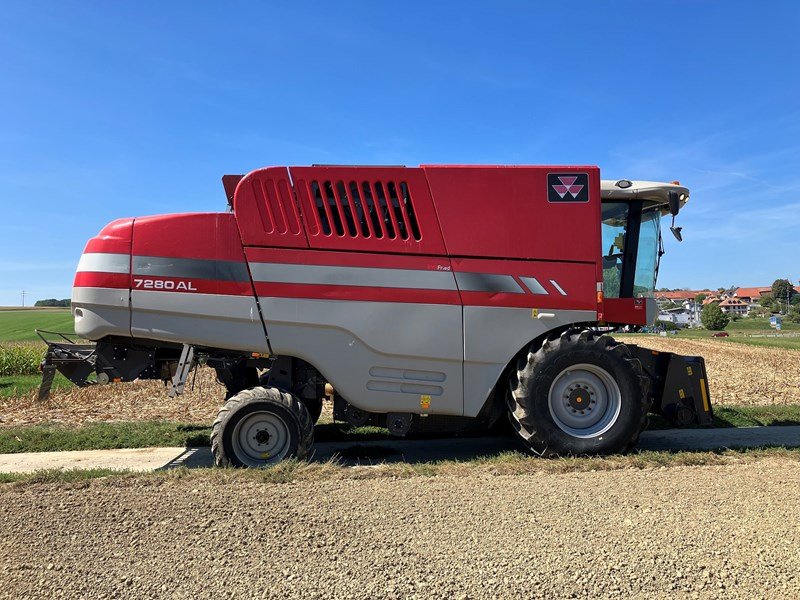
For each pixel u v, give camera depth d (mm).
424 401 5977
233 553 3572
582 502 4398
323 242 5941
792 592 3025
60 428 8367
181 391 5965
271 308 5906
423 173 6008
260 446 5898
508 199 6035
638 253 6844
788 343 36156
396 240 5965
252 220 5957
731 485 4812
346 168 5988
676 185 6648
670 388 6844
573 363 5902
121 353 6359
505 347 5977
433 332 5934
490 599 2990
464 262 5973
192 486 4961
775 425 8336
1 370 17422
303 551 3582
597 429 6035
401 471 5383
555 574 3221
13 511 4340
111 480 5145
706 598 2979
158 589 3145
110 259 6012
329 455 6738
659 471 5355
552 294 6020
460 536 3764
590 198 6098
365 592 3072
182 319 5969
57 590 3146
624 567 3289
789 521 3938
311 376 6281
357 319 5910
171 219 6039
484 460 5895
